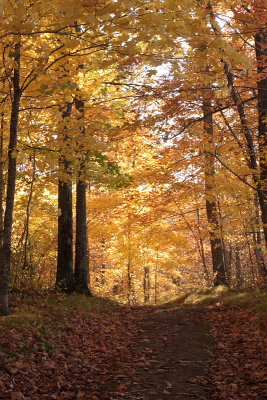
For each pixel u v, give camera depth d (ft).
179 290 91.97
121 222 54.95
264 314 27.35
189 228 51.34
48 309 28.22
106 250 65.46
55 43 18.86
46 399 14.55
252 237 53.93
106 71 32.60
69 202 38.58
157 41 13.09
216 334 25.34
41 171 26.16
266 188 27.78
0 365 16.11
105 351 21.95
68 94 22.94
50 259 43.91
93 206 51.42
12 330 19.97
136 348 22.72
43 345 19.88
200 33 12.73
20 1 11.99
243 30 19.07
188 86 20.59
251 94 29.25
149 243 52.90
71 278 38.19
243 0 19.99
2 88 22.18
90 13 12.37
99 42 14.89
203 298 41.55
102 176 27.48
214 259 47.73
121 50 14.76
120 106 33.73
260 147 27.55
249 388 15.51
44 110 26.27
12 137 22.91
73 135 24.06
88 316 29.99
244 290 42.11
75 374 17.75
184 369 18.57
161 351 21.97
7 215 23.40
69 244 38.40
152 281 90.58
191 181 37.50
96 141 24.16
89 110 29.09
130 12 12.20
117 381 17.07
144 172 39.58
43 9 13.69
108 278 74.49
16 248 34.58
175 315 33.63
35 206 35.24
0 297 22.91
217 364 19.12
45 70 17.57
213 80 15.84
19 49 19.06
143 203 45.01
